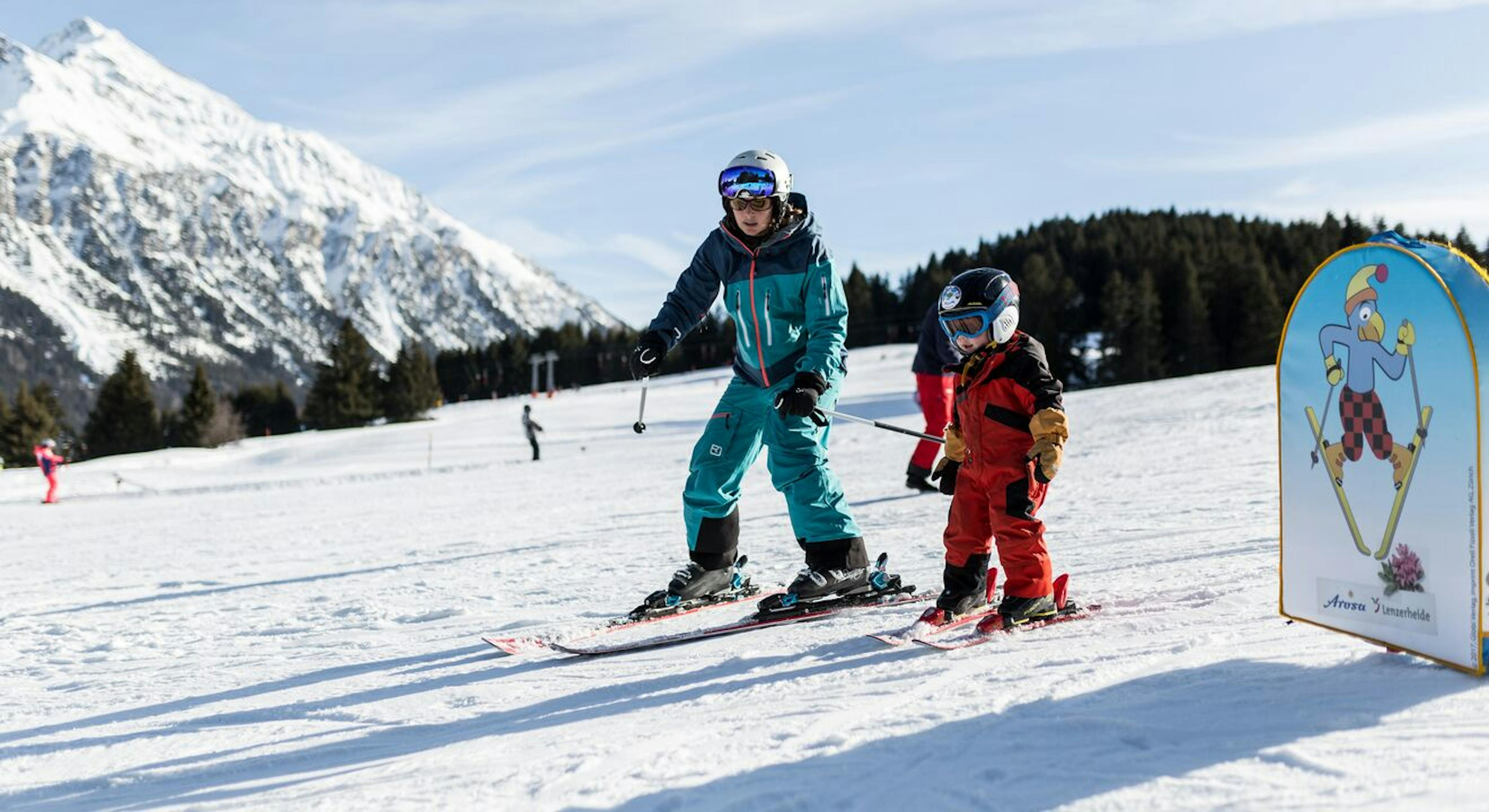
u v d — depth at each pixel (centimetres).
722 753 211
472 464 2342
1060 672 245
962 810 168
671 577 543
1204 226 9394
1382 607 227
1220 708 203
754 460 419
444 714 289
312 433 4603
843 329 386
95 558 962
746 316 394
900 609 372
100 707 352
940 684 248
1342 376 235
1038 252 8481
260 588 663
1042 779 177
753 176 369
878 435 1830
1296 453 251
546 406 4900
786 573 495
